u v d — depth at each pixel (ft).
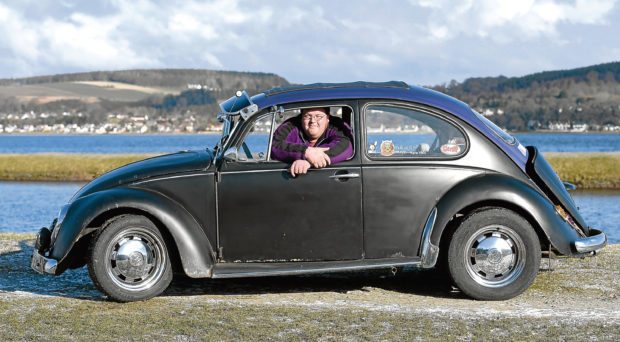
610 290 18.34
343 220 17.19
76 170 138.21
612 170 116.88
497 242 17.03
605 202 82.38
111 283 16.65
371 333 13.78
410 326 14.30
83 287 19.17
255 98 17.88
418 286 19.17
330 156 17.15
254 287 19.19
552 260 21.91
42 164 145.18
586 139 573.74
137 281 16.97
